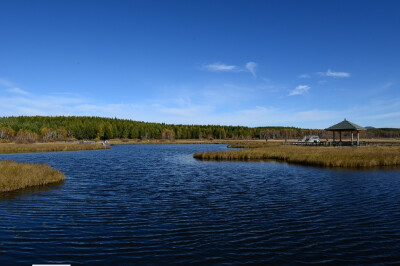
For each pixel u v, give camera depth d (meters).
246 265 8.42
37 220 12.72
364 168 30.09
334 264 8.45
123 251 9.42
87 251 9.41
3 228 11.62
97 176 26.27
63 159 44.53
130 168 32.75
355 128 58.62
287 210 14.28
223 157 44.75
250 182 22.81
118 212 14.04
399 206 14.88
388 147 53.69
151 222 12.47
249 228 11.62
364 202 15.76
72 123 170.75
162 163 38.69
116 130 165.50
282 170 30.03
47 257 8.95
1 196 17.39
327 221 12.45
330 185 20.88
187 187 20.78
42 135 135.25
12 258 8.85
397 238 10.45
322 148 52.16
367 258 8.84
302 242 10.12
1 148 61.25
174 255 9.11
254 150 49.75
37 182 21.33
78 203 15.84
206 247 9.72
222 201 16.31
